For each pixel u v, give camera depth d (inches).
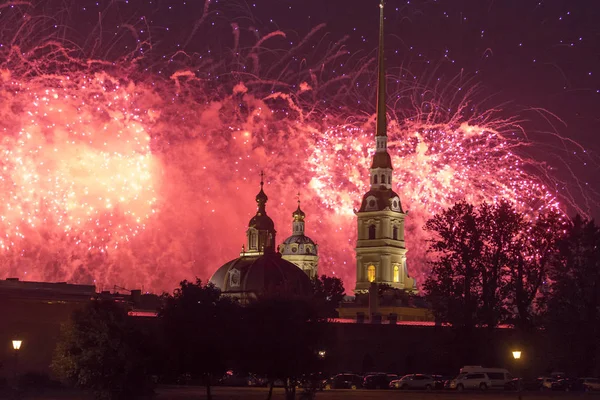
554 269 5172.2
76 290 4707.2
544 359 5093.5
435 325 5575.8
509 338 5177.2
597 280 5017.2
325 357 3075.8
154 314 5044.3
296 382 3061.0
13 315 4003.4
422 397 3659.0
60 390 3663.9
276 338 2972.4
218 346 3011.8
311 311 3088.1
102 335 3065.9
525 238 5216.5
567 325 4950.8
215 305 3147.1
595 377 4926.2
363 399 3501.5
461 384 4512.8
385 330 5580.7
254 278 7037.4
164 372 3147.1
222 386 4640.8
